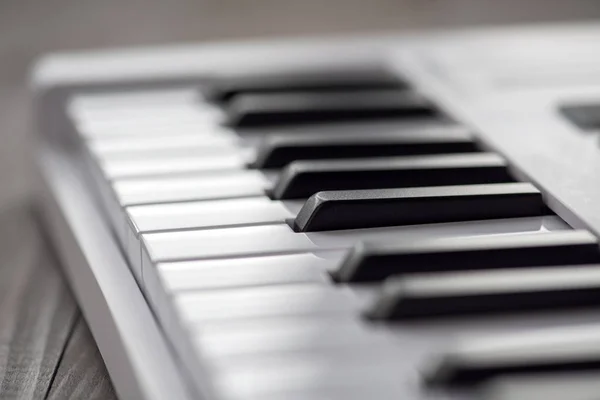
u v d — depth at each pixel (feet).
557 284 1.50
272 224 1.69
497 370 1.39
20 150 2.41
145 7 3.38
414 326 1.47
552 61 2.25
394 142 1.90
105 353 1.71
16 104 2.58
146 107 2.14
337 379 1.40
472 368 1.39
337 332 1.47
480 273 1.53
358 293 1.53
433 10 3.44
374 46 2.33
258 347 1.44
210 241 1.65
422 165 1.80
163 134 2.01
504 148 1.86
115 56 2.29
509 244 1.58
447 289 1.48
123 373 1.60
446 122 2.04
